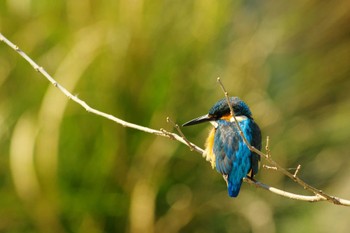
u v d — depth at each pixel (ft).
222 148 28.86
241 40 42.39
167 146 39.45
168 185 40.27
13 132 39.83
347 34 45.85
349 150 44.60
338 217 42.75
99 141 39.27
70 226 39.83
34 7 41.47
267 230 40.27
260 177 42.52
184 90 40.32
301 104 44.19
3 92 40.52
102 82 39.14
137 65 39.24
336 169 44.29
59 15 41.09
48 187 38.37
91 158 39.34
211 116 30.86
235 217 41.45
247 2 46.09
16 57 40.73
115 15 39.81
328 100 45.39
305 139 43.39
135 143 39.42
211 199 41.06
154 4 40.14
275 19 44.80
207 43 40.73
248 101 41.55
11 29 41.27
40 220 39.14
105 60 39.24
